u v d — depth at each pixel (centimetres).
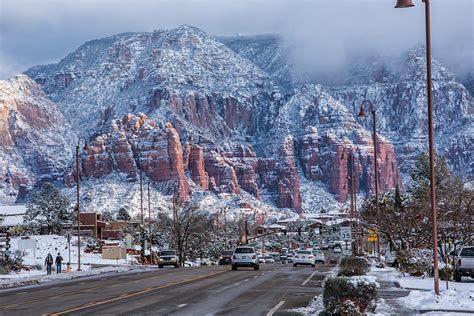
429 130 3503
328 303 2533
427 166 11862
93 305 3050
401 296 3541
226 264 10862
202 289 4016
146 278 5341
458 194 7050
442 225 6084
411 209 7019
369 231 7675
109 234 16712
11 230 14300
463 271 4556
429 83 3494
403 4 3503
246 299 3338
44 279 5781
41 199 15650
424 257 5097
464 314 2656
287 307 2936
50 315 2650
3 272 7019
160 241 14125
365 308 2561
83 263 9750
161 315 2630
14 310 2889
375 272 5734
